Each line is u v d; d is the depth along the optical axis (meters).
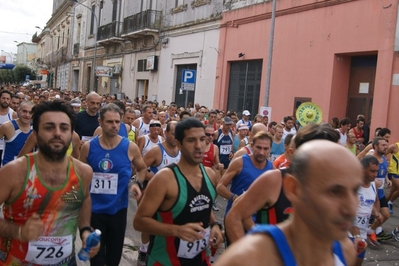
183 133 3.26
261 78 17.20
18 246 2.72
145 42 27.83
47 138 2.72
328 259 1.55
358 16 13.00
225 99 19.62
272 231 1.48
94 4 39.41
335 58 13.80
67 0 47.88
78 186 2.84
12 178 2.67
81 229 3.01
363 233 5.09
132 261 5.61
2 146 7.44
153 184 3.20
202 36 21.39
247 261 1.42
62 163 2.81
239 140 9.60
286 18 15.84
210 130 7.26
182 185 3.24
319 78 14.29
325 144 1.45
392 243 7.14
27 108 6.23
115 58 33.31
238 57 18.56
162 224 3.17
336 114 13.96
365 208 4.99
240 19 18.47
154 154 5.53
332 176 1.36
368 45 12.67
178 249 3.26
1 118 7.93
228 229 3.02
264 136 4.59
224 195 4.64
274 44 16.42
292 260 1.44
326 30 14.09
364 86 13.41
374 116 12.48
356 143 11.53
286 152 4.10
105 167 4.52
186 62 22.77
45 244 2.73
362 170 1.43
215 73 20.20
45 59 68.31
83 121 6.94
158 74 25.92
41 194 2.71
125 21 29.86
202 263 3.41
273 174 3.04
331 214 1.37
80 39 43.75
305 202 1.42
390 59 12.05
